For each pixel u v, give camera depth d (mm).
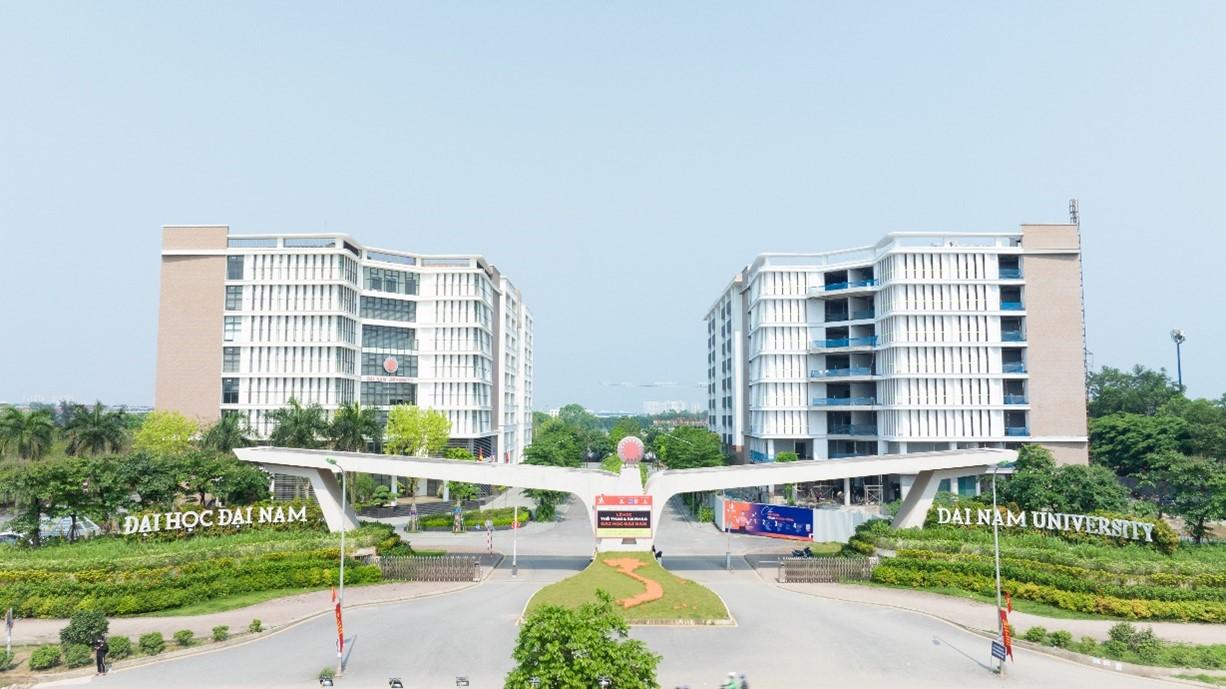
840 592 54344
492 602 51156
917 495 62562
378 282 113875
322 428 87500
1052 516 57938
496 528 88250
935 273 99125
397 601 51625
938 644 41656
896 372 98375
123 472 60969
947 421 97625
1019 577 51562
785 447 113312
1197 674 35688
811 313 112375
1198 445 94250
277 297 104312
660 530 88062
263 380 103062
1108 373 141750
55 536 61000
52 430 90500
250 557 54031
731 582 58625
